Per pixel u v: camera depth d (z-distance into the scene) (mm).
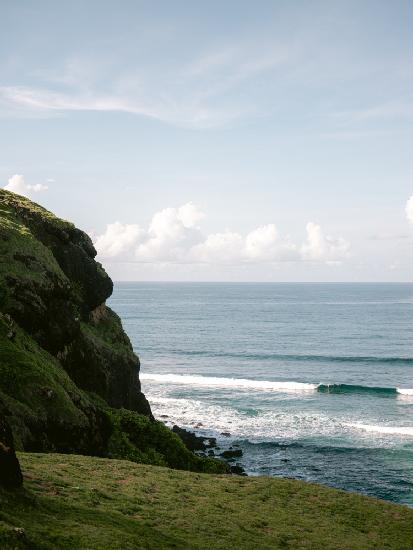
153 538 19531
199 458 46875
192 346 154875
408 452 57062
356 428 66438
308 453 56750
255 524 24656
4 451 18656
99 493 23219
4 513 16062
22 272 47031
